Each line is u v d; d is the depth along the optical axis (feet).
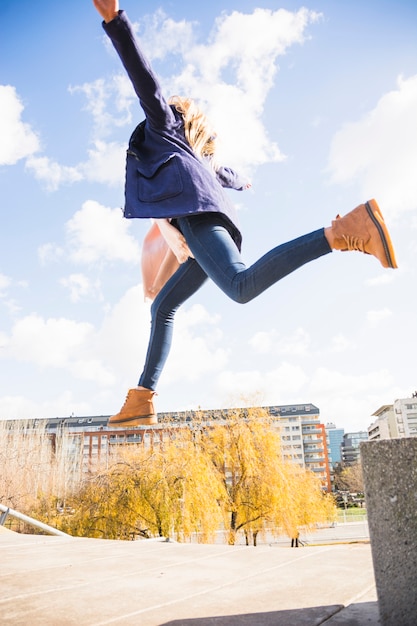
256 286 4.91
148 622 4.06
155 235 7.74
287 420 295.89
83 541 10.53
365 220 4.62
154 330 6.98
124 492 48.73
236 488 56.34
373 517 3.30
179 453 52.42
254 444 58.03
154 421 6.86
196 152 6.35
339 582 5.34
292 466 67.51
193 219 5.72
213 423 59.88
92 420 288.30
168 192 5.70
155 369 6.94
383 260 4.62
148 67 5.43
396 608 3.07
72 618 4.23
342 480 266.57
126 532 48.42
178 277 6.80
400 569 3.10
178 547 9.01
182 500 47.47
